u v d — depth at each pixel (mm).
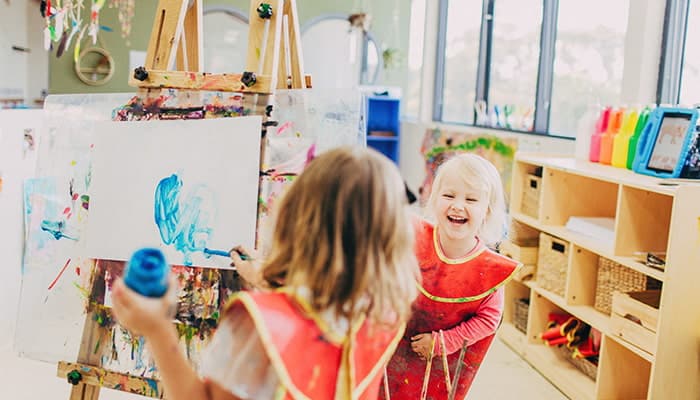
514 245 3650
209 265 1801
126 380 1864
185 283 1826
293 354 1073
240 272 1683
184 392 1064
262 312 1063
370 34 7012
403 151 6617
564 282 3256
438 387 1990
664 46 3332
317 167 1117
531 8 4652
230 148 1827
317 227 1084
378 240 1093
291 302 1104
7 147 3201
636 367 2877
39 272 2002
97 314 1920
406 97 6938
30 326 1980
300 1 6906
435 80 6312
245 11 6770
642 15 3344
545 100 4480
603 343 2838
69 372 1920
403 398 2021
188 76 1917
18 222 3320
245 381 1061
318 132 1874
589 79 4016
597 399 2861
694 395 2490
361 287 1088
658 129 2854
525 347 3477
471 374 1965
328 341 1121
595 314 3043
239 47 6824
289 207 1134
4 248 3232
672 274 2412
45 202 2027
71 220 1999
